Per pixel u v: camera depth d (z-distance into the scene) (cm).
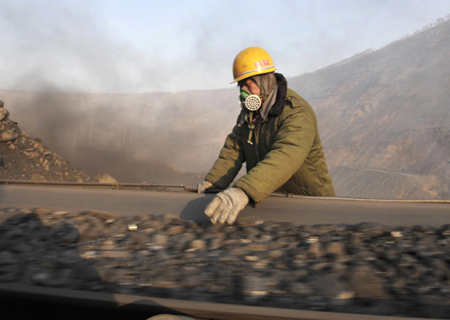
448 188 3994
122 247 139
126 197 208
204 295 99
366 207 180
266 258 126
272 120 240
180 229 158
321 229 150
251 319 78
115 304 83
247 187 169
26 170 1000
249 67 238
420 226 151
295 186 279
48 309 90
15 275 112
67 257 127
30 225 160
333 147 6869
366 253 126
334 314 77
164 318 68
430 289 102
